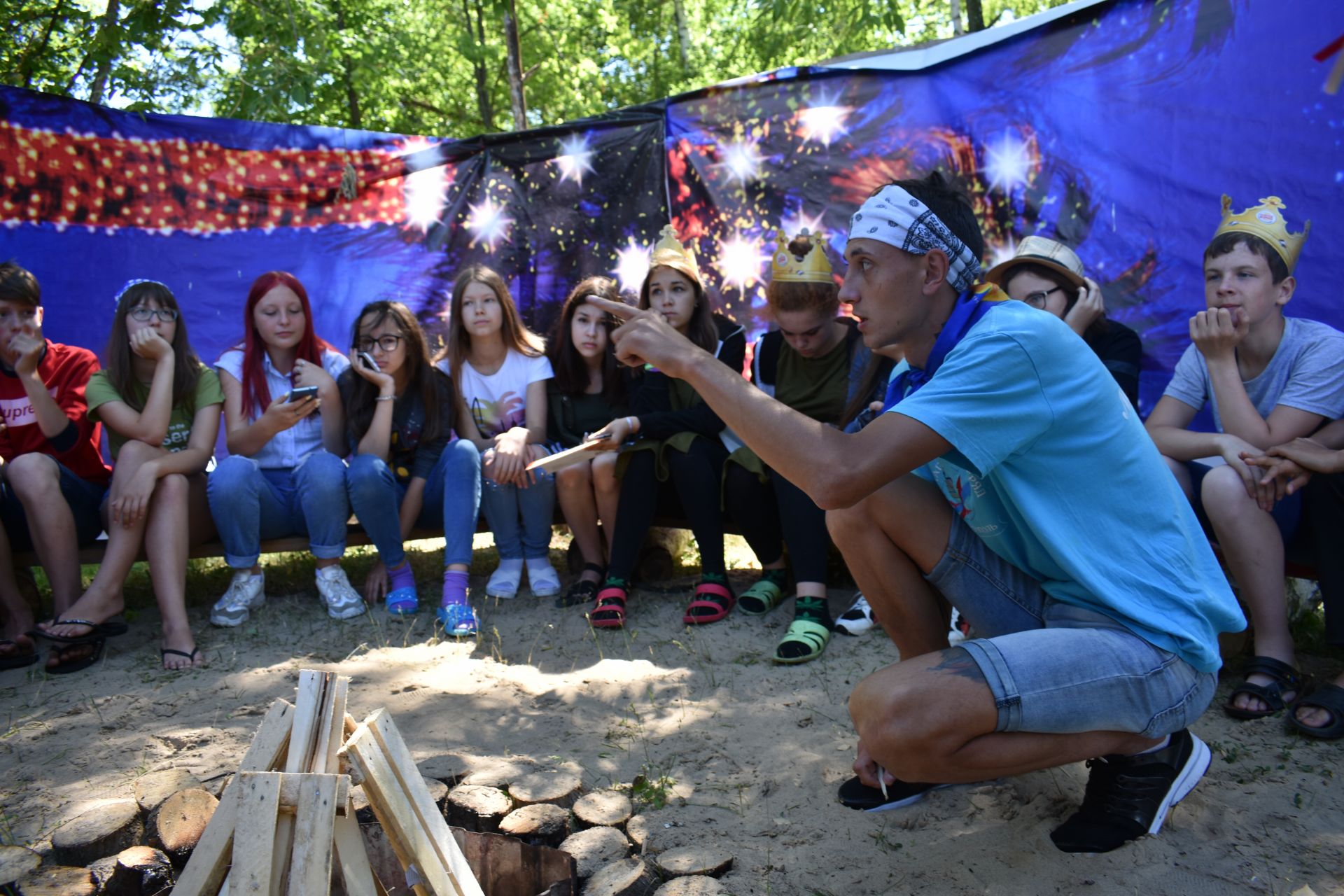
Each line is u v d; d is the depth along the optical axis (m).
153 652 3.70
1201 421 3.99
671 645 3.63
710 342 4.17
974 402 1.94
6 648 3.58
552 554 4.81
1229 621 2.21
